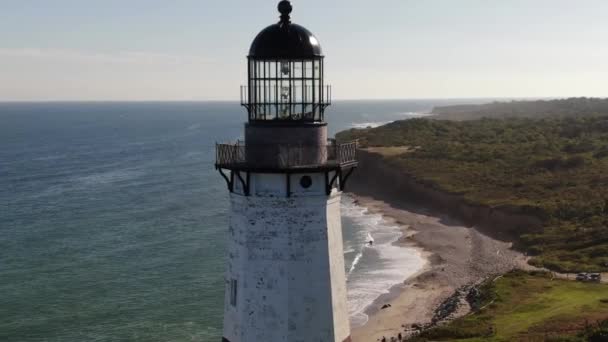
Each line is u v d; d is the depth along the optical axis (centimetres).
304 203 1438
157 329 4575
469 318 4219
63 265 6106
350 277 5906
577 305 4138
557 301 4350
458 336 3869
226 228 7700
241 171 1449
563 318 3825
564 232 6619
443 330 4016
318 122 1464
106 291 5353
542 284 4916
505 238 7162
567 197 7656
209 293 5300
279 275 1440
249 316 1462
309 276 1445
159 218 8288
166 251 6619
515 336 3612
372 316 4866
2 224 7869
